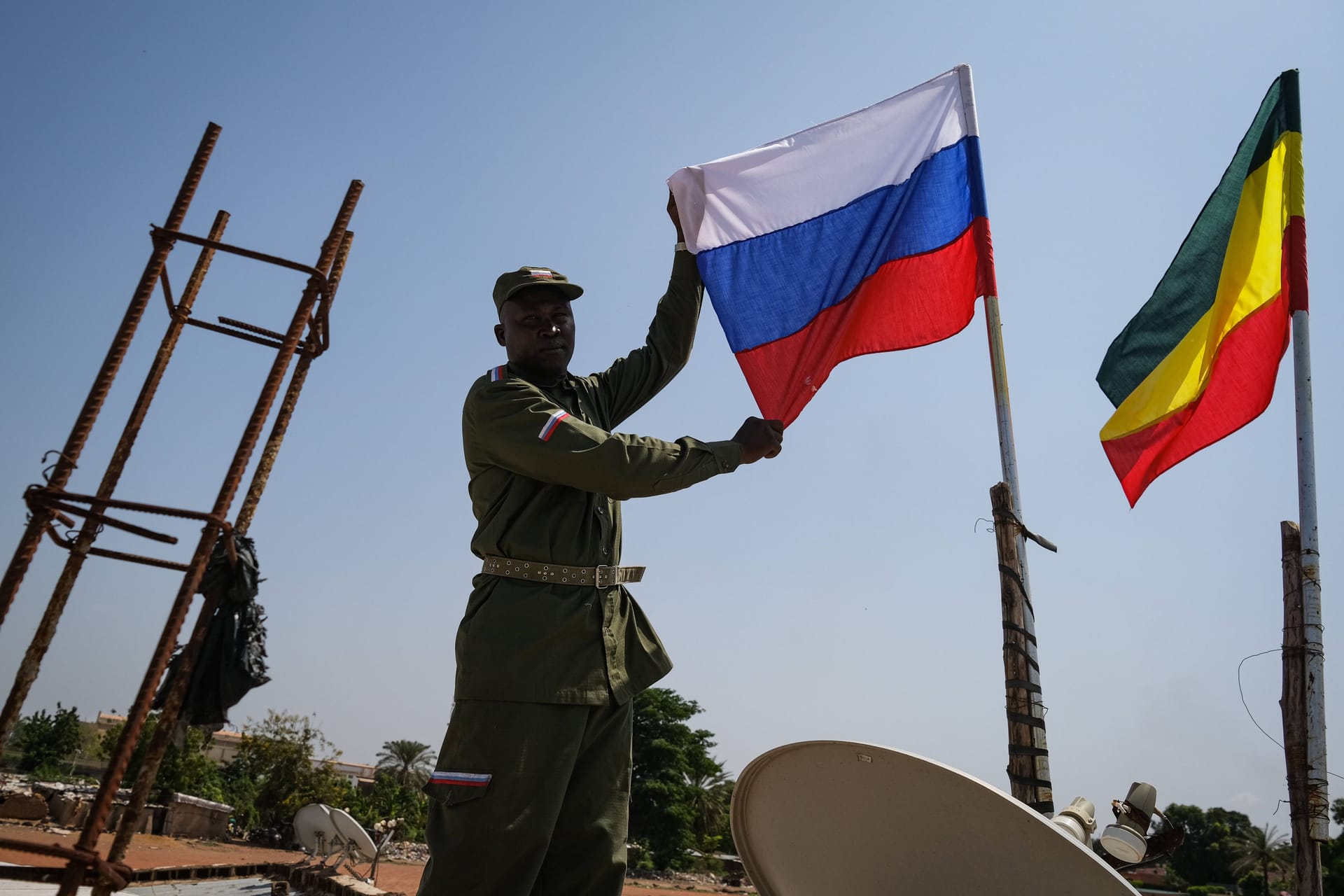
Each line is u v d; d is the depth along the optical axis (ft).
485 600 12.71
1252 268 23.86
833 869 12.23
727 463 13.16
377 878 81.51
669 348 17.22
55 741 154.71
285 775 168.35
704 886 180.75
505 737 11.87
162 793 109.50
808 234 20.93
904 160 21.77
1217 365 24.11
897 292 21.35
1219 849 289.33
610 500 13.98
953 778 10.62
